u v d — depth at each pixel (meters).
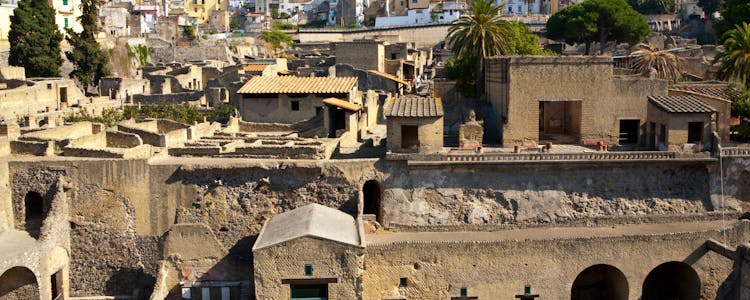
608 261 48.19
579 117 62.03
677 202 53.91
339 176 51.62
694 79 89.19
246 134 67.25
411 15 176.12
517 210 52.78
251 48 156.62
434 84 81.94
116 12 149.00
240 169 51.28
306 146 55.84
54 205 50.31
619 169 53.50
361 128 72.00
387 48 121.75
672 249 48.66
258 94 75.12
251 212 51.62
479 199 52.78
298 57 136.12
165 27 160.50
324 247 44.38
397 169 52.34
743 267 45.22
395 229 52.19
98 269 52.44
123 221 51.88
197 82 117.56
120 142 58.69
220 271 49.78
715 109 56.69
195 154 55.88
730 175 54.16
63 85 88.94
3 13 112.62
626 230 50.97
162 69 121.56
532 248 47.56
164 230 51.84
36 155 53.41
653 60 82.00
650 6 177.12
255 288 44.66
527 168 52.84
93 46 104.88
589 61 60.16
